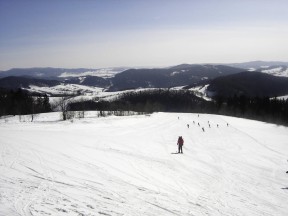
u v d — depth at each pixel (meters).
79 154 25.30
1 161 19.73
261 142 46.59
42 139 34.66
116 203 13.07
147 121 77.25
